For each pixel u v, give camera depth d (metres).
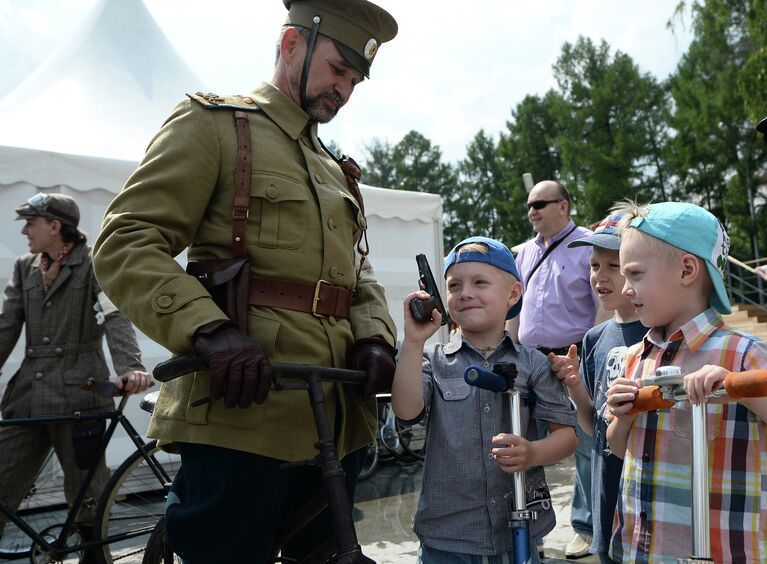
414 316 1.95
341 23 1.78
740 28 30.45
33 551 3.25
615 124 37.44
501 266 2.21
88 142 5.56
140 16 6.62
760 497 1.62
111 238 1.57
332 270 1.76
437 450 2.14
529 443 1.93
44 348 3.41
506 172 44.69
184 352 1.51
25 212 3.39
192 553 1.63
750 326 12.12
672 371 1.50
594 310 4.01
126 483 3.42
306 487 1.85
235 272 1.59
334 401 1.76
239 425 1.59
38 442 3.38
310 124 1.88
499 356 2.21
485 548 2.04
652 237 1.78
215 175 1.67
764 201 31.50
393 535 4.14
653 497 1.74
